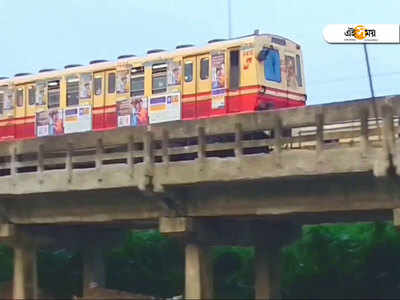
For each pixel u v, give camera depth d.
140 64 86.44
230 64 79.44
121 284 117.56
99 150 72.81
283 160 61.31
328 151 59.16
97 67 90.31
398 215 60.25
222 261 117.50
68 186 74.75
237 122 64.06
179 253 119.19
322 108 59.66
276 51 80.44
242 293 110.88
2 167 80.69
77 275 118.88
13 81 98.19
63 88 93.12
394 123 57.53
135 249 120.94
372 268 106.69
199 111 81.06
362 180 61.41
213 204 70.19
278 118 61.81
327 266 109.19
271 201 66.94
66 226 93.56
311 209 64.69
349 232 114.06
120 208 77.25
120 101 87.69
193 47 82.44
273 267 84.06
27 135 96.19
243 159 63.53
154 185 68.62
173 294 114.25
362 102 57.84
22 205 84.94
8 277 119.31
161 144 70.12
